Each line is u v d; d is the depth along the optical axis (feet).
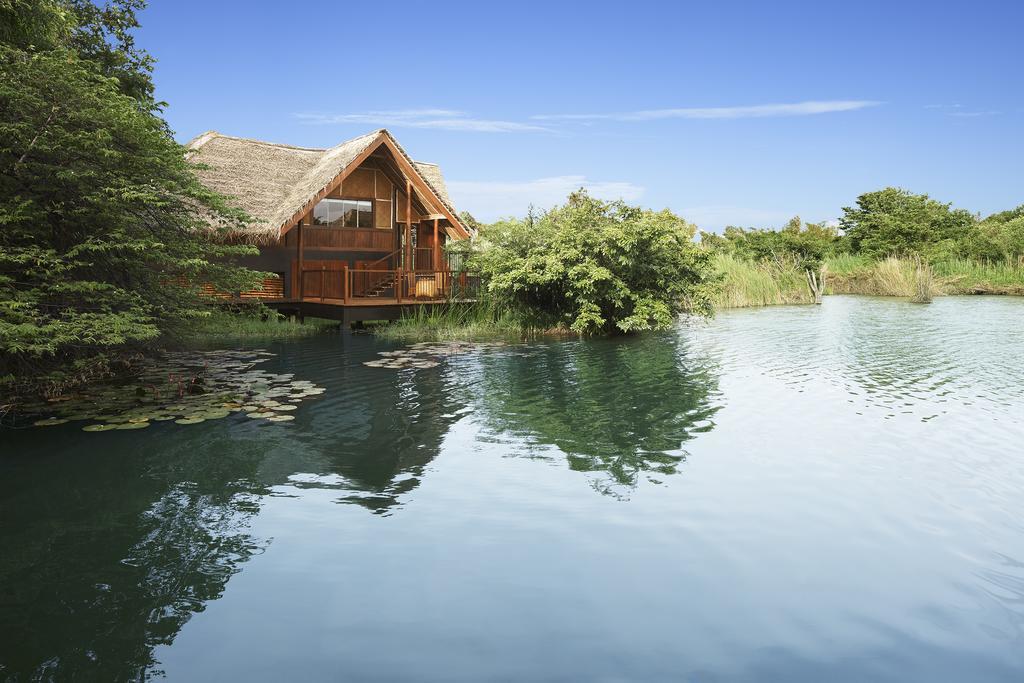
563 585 14.14
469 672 11.15
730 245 149.28
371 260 88.69
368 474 21.43
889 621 12.78
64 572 14.88
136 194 30.60
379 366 43.70
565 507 18.52
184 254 36.42
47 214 32.12
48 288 31.17
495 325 69.92
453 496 19.40
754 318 80.43
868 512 18.13
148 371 41.09
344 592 13.91
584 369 42.73
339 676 11.09
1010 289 123.44
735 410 30.40
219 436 25.89
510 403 32.17
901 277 128.16
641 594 13.76
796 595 13.74
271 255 80.12
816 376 39.34
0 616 13.10
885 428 26.96
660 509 18.34
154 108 36.22
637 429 27.07
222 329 51.55
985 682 10.94
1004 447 24.14
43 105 29.96
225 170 79.10
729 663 11.43
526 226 73.72
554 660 11.48
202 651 11.87
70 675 11.19
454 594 13.79
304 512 18.22
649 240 68.13
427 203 86.38
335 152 86.02
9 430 26.50
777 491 19.72
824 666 11.35
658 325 68.28
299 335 62.90
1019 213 186.70
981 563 15.19
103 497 19.38
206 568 15.01
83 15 56.80
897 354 47.93
